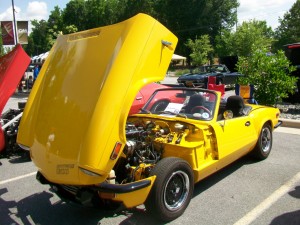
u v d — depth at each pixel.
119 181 4.24
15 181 5.47
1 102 5.26
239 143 5.21
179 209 3.98
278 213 4.12
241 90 9.88
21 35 16.59
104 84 3.35
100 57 3.56
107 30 3.65
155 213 3.76
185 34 71.81
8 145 6.79
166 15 73.56
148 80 3.47
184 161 4.00
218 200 4.52
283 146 7.20
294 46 11.47
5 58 5.50
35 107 4.18
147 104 5.31
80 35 3.98
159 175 3.71
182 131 4.42
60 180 3.57
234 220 3.96
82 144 3.30
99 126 3.25
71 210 4.35
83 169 3.29
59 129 3.61
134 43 3.38
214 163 4.55
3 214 4.27
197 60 44.59
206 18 71.75
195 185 5.05
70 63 3.88
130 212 4.18
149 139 4.40
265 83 10.32
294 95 11.51
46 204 4.55
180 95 5.14
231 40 38.94
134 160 4.14
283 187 4.93
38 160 3.88
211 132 4.58
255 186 4.98
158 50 3.53
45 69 4.38
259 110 6.19
